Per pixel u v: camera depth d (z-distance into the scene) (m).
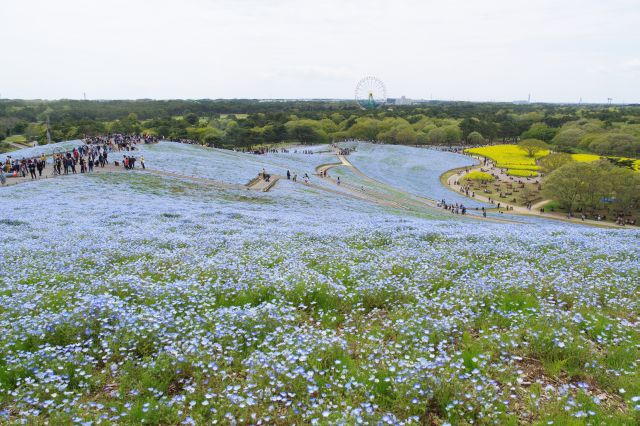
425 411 5.56
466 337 7.66
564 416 5.32
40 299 9.62
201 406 5.68
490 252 14.86
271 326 8.05
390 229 21.88
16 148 128.00
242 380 6.35
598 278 10.83
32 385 5.92
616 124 165.00
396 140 168.25
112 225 24.14
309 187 61.34
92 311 8.22
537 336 7.24
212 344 7.07
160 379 6.46
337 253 15.06
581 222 66.38
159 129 146.50
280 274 11.48
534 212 73.25
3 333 7.57
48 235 19.91
